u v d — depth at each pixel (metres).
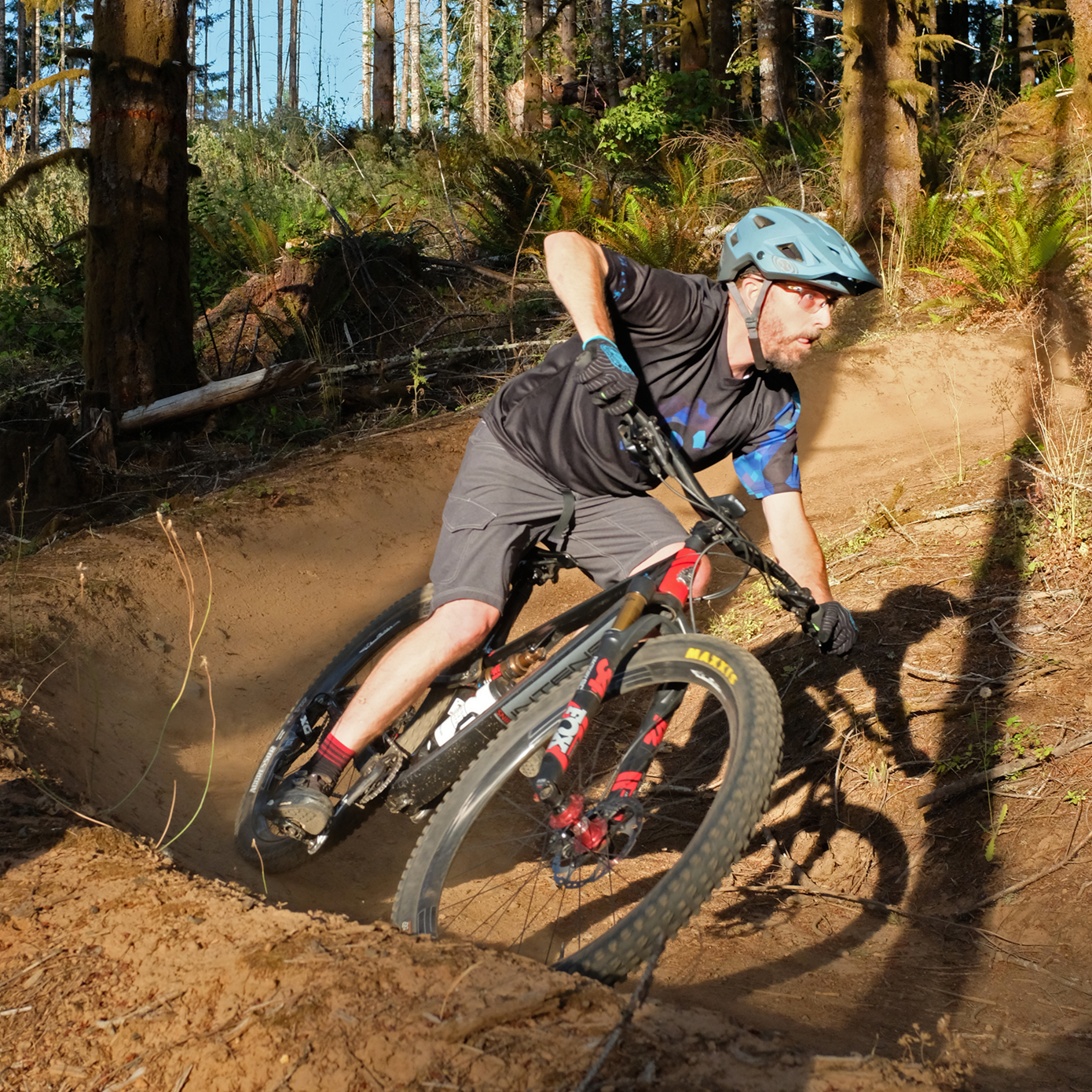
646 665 2.34
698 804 3.59
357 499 5.86
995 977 2.50
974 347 7.96
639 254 9.62
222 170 13.73
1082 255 8.73
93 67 6.99
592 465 2.65
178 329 7.41
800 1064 1.79
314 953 2.05
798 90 22.98
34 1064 1.88
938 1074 1.86
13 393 8.08
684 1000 2.32
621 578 2.73
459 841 2.30
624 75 24.86
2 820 2.60
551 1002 1.86
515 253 10.71
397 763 2.76
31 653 3.66
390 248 9.97
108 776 3.17
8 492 6.19
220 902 2.31
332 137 15.80
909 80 9.61
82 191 11.88
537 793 2.13
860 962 2.63
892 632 3.99
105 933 2.21
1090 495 4.43
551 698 2.36
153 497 6.17
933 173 10.72
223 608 4.65
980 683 3.55
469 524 2.70
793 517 2.76
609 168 12.94
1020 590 3.99
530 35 21.53
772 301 2.46
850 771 3.43
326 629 4.89
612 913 2.86
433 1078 1.72
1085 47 11.04
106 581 4.33
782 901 3.01
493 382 8.30
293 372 7.25
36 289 10.27
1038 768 3.11
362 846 3.38
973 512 4.73
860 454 6.56
